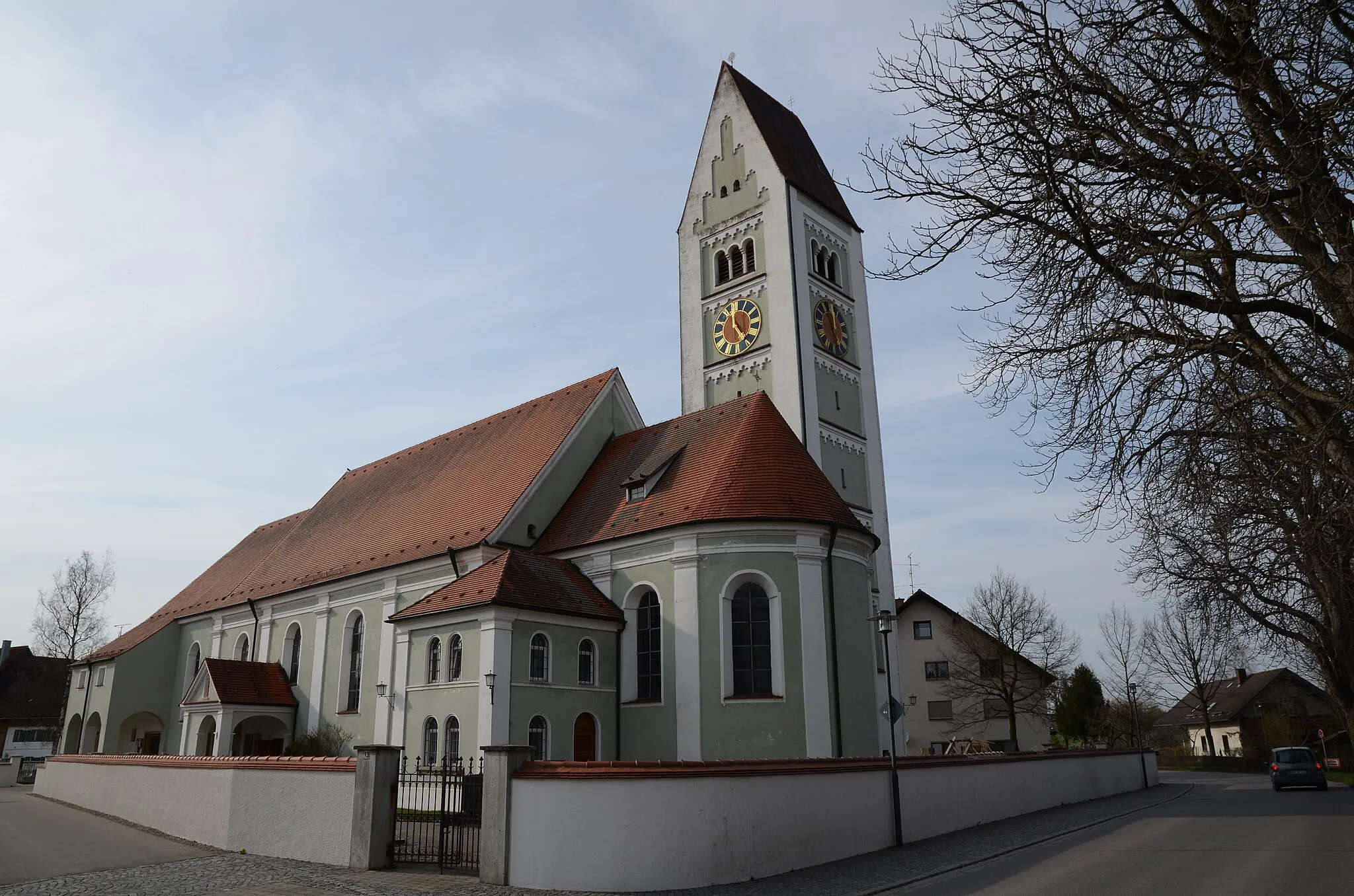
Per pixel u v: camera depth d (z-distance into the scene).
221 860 20.09
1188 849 19.78
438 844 20.64
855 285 50.25
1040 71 11.93
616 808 16.70
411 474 46.53
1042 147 11.99
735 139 49.97
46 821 29.44
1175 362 12.20
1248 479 15.64
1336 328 11.27
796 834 18.77
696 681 28.69
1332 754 69.75
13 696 76.75
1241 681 98.19
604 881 16.39
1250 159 10.67
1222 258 12.30
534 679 28.69
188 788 24.81
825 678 28.28
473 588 29.92
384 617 37.16
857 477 45.88
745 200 48.59
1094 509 14.12
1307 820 25.72
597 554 32.56
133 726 52.25
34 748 77.19
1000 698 67.00
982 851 20.55
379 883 16.91
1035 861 18.81
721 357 47.69
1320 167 10.50
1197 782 51.50
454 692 28.81
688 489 32.06
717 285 49.09
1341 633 22.45
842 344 47.75
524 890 16.25
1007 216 12.63
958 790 25.50
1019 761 30.25
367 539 42.16
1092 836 23.20
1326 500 15.08
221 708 38.66
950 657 69.81
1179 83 11.16
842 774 20.55
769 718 27.83
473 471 41.44
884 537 46.00
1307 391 11.33
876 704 30.19
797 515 29.31
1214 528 18.66
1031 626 67.44
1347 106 10.26
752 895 15.97
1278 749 41.97
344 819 19.05
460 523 37.09
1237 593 25.17
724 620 28.89
